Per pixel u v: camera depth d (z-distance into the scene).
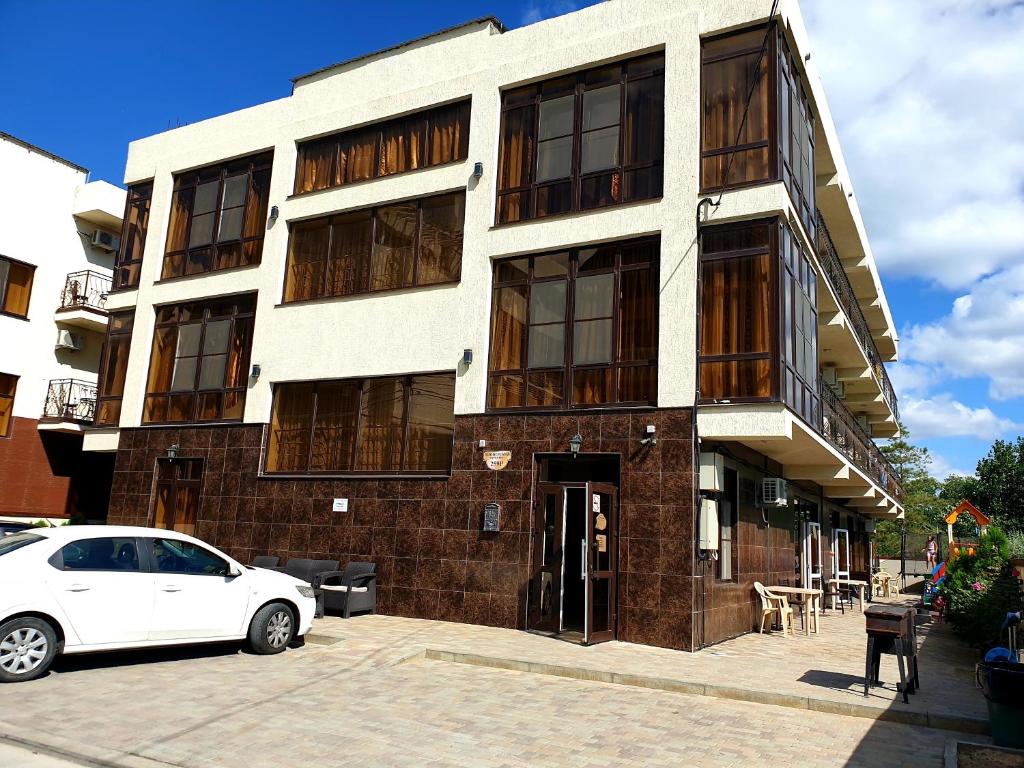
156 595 8.84
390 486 14.34
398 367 14.88
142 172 19.95
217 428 16.78
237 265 17.66
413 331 14.84
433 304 14.72
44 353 22.56
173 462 17.41
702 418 11.70
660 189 12.85
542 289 13.72
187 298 18.09
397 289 15.21
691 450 11.59
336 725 6.88
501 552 12.94
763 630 13.79
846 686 8.93
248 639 9.81
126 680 8.22
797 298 12.88
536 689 8.70
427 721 7.13
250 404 16.47
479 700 8.04
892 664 10.77
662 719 7.57
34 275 22.61
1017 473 47.53
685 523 11.43
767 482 14.42
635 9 13.64
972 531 51.22
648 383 12.37
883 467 24.39
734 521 13.32
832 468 15.64
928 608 21.23
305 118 17.42
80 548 8.56
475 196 14.54
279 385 16.55
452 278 14.80
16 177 22.31
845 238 20.16
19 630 7.90
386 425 15.02
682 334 12.02
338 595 13.38
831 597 20.81
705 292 12.16
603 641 11.42
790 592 14.27
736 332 11.80
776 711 8.06
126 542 8.94
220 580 9.49
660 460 11.80
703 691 8.70
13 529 14.59
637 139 13.23
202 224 18.61
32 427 22.03
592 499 11.63
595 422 12.49
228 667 9.07
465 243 14.47
